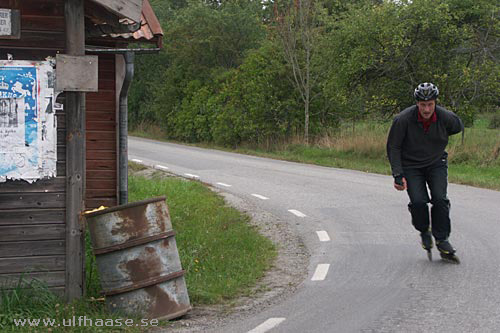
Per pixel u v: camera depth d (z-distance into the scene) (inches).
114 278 239.6
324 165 853.8
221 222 442.9
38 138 247.3
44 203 249.3
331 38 951.6
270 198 552.4
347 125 1117.7
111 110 414.3
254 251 357.7
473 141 834.8
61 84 244.7
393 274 304.0
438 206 315.3
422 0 869.8
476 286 277.6
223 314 252.1
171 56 1579.7
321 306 258.1
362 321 236.7
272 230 423.2
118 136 409.1
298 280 302.2
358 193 569.9
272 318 244.2
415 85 906.7
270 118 1147.9
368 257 339.9
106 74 411.5
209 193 581.0
